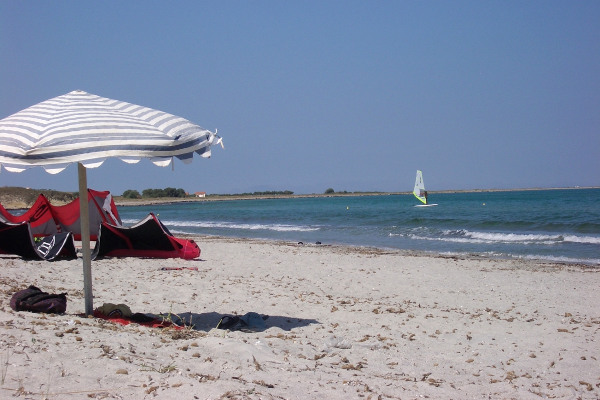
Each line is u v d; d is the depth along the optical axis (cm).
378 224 3762
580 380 590
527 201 7812
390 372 579
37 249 1355
